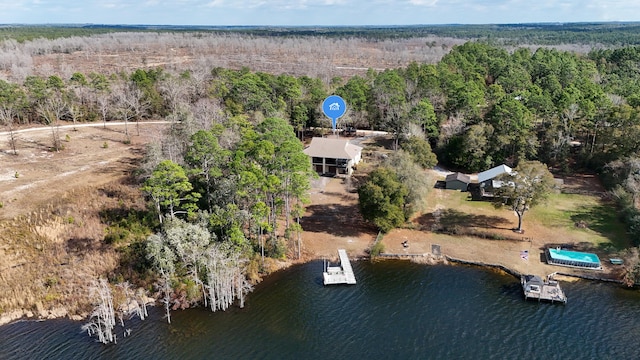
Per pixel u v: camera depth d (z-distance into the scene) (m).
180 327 47.53
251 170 54.28
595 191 78.56
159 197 59.09
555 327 47.19
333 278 55.41
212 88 118.75
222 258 52.06
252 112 99.88
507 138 85.94
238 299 52.38
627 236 63.28
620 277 54.47
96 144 88.50
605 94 100.50
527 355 43.59
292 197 69.81
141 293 51.22
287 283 55.50
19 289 51.06
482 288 54.19
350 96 110.81
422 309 50.62
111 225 59.22
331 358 43.59
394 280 56.09
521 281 54.41
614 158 81.38
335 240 64.69
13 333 46.28
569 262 57.16
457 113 97.38
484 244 63.12
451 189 81.19
